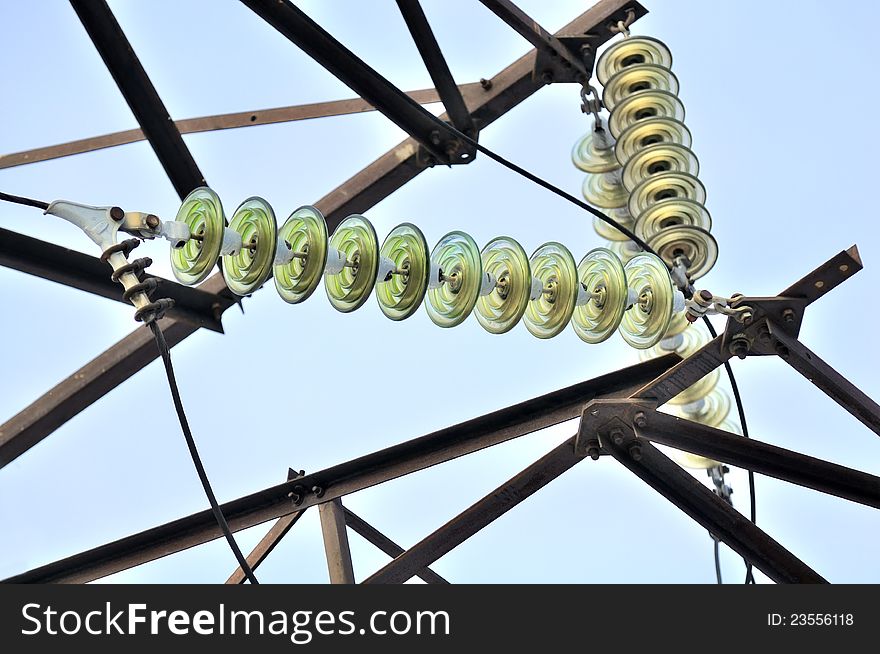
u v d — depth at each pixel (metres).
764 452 11.23
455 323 11.27
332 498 12.33
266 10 12.39
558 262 11.59
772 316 11.40
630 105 13.42
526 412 11.87
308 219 10.88
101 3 12.05
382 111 13.16
